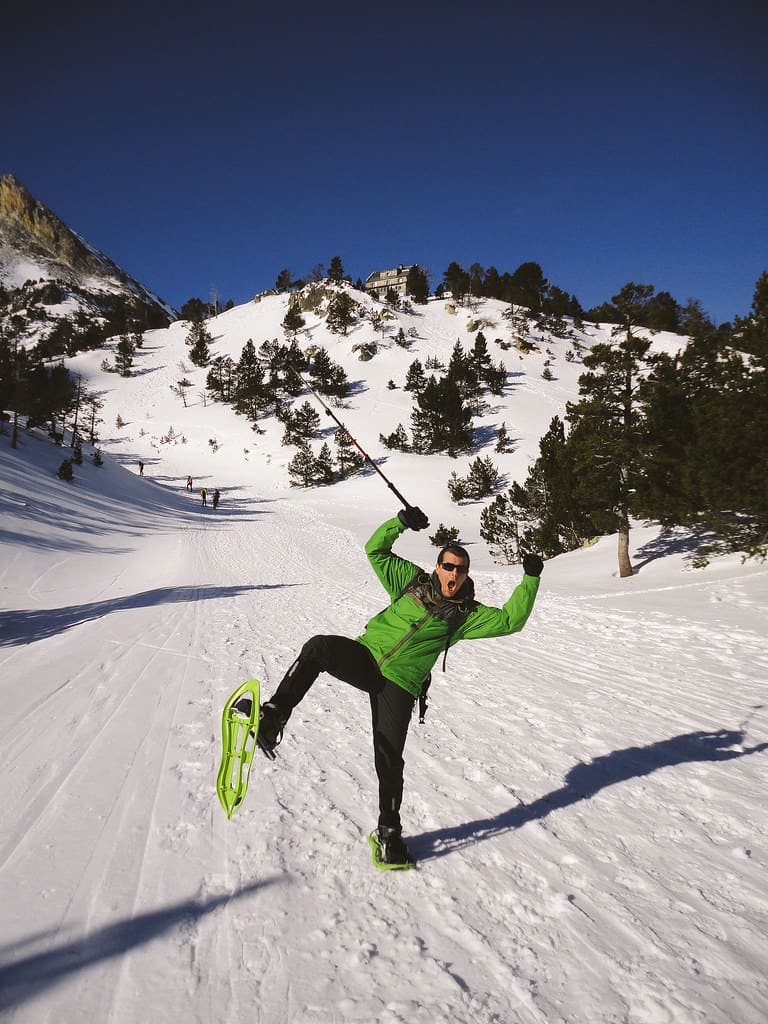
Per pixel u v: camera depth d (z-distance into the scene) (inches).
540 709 205.2
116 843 111.5
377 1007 73.1
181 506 1889.8
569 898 97.6
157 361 4377.5
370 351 3713.1
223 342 4621.1
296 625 392.5
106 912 90.4
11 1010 70.6
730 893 99.8
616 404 725.3
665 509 649.0
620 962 82.4
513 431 2536.9
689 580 555.8
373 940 85.9
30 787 138.8
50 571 818.2
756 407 542.6
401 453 2476.6
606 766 155.6
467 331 4153.5
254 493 2327.8
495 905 95.3
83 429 3090.6
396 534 116.6
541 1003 74.6
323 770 150.3
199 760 155.8
